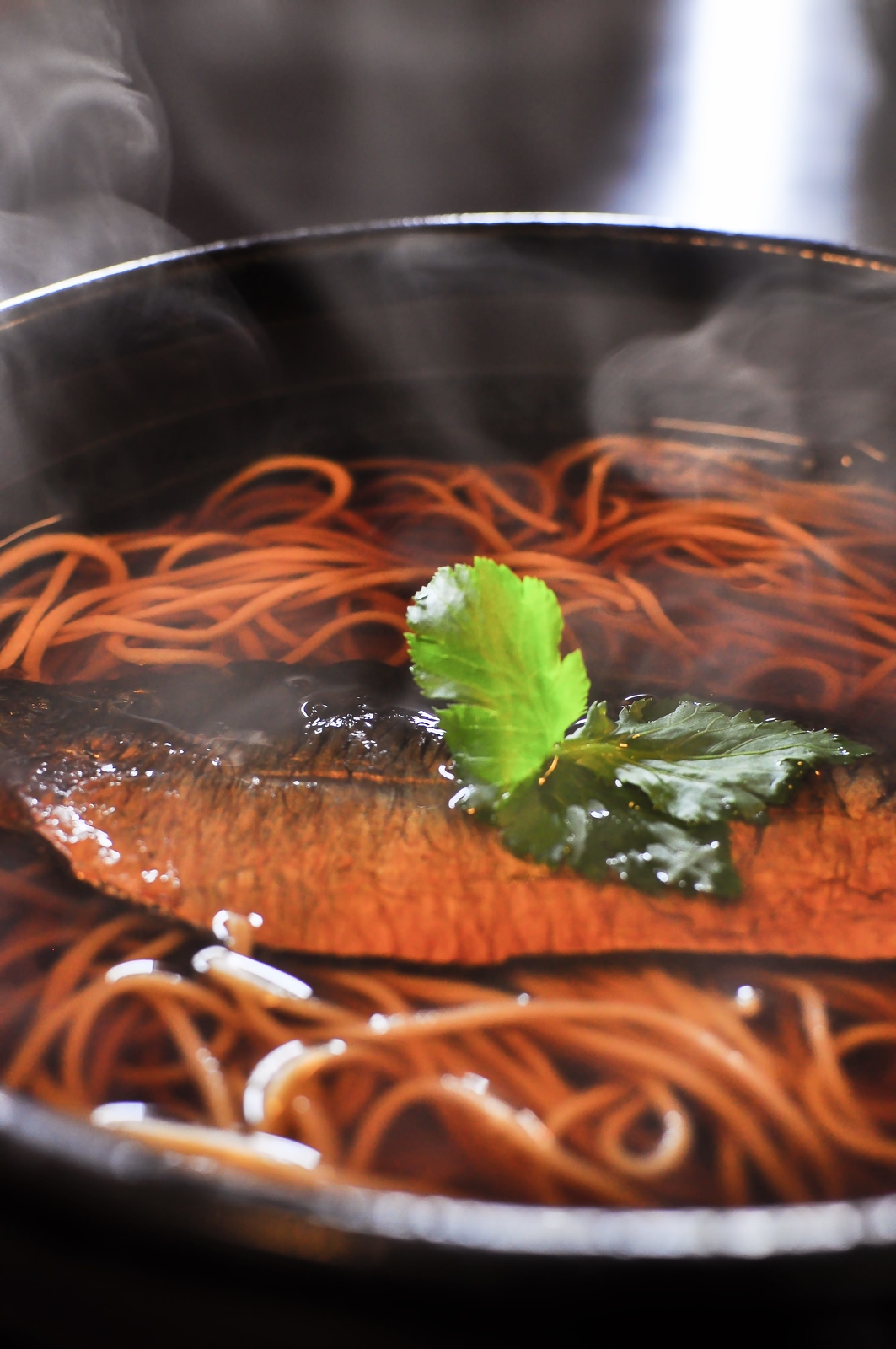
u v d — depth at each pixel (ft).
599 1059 1.31
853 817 1.34
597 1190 1.26
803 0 3.12
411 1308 1.08
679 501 1.64
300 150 2.35
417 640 1.34
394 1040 1.31
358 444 1.65
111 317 1.50
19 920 1.33
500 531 1.63
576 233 1.58
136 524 1.60
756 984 1.33
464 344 1.63
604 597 1.56
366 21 2.84
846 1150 1.28
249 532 1.61
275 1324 1.10
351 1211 1.09
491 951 1.33
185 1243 1.09
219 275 1.54
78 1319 1.13
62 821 1.35
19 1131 1.10
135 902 1.34
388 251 1.57
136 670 1.48
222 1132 1.27
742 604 1.56
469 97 2.61
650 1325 1.08
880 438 1.63
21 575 1.54
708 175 2.39
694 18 3.04
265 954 1.33
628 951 1.33
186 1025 1.30
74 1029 1.30
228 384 1.59
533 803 1.33
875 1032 1.32
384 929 1.33
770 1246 1.09
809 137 2.52
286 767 1.36
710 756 1.35
